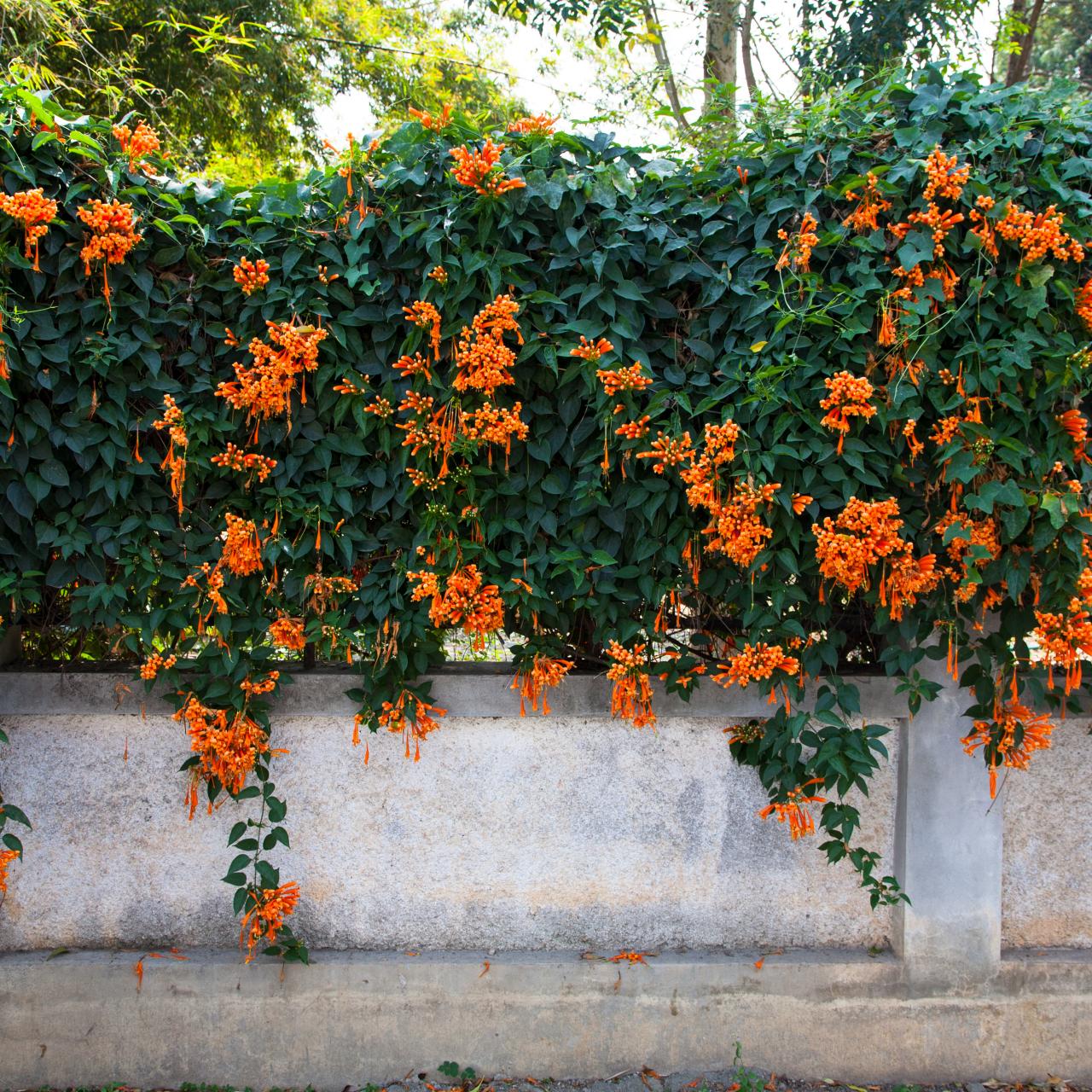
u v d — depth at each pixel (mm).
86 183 2346
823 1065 2869
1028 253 2279
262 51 8352
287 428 2500
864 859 2736
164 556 2568
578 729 2834
